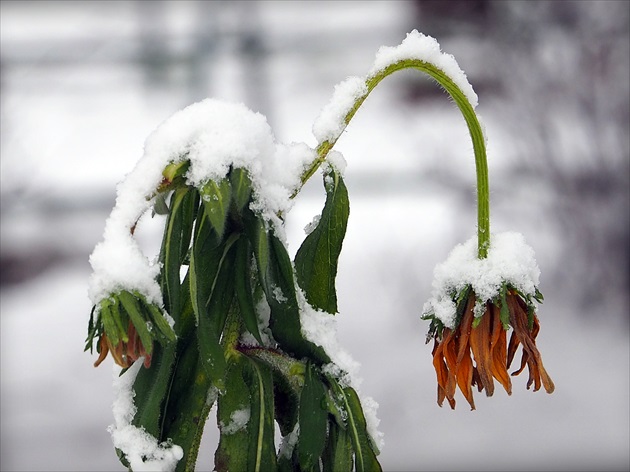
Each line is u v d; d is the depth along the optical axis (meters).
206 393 0.92
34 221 4.82
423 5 4.38
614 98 3.99
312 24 4.75
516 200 4.25
